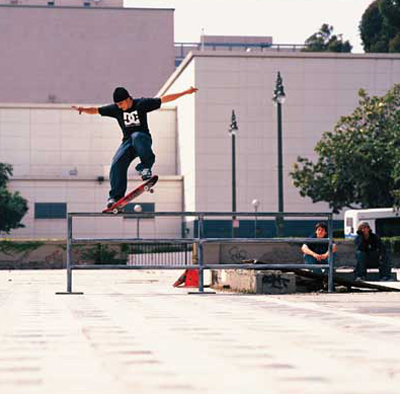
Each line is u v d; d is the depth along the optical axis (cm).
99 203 11406
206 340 1017
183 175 11631
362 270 2742
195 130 10931
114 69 17162
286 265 2105
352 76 11156
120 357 862
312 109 11088
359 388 670
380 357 859
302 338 1034
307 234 10975
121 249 5156
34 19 17012
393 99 8150
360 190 8175
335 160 8150
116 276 3838
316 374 746
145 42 17250
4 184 11075
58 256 5119
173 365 803
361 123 10444
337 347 943
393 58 11206
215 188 10931
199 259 2094
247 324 1227
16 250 5081
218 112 10975
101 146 12012
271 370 771
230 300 1828
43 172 11888
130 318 1347
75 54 17075
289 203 10994
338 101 11125
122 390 657
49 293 2197
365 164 8012
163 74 17262
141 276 3838
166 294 2109
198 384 690
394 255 5097
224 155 10956
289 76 11075
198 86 10956
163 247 5244
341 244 5106
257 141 11006
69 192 11362
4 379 721
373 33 13825
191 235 10994
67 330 1145
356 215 6750
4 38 16925
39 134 11900
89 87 17100
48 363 820
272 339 1024
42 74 16975
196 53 10950
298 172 8669
